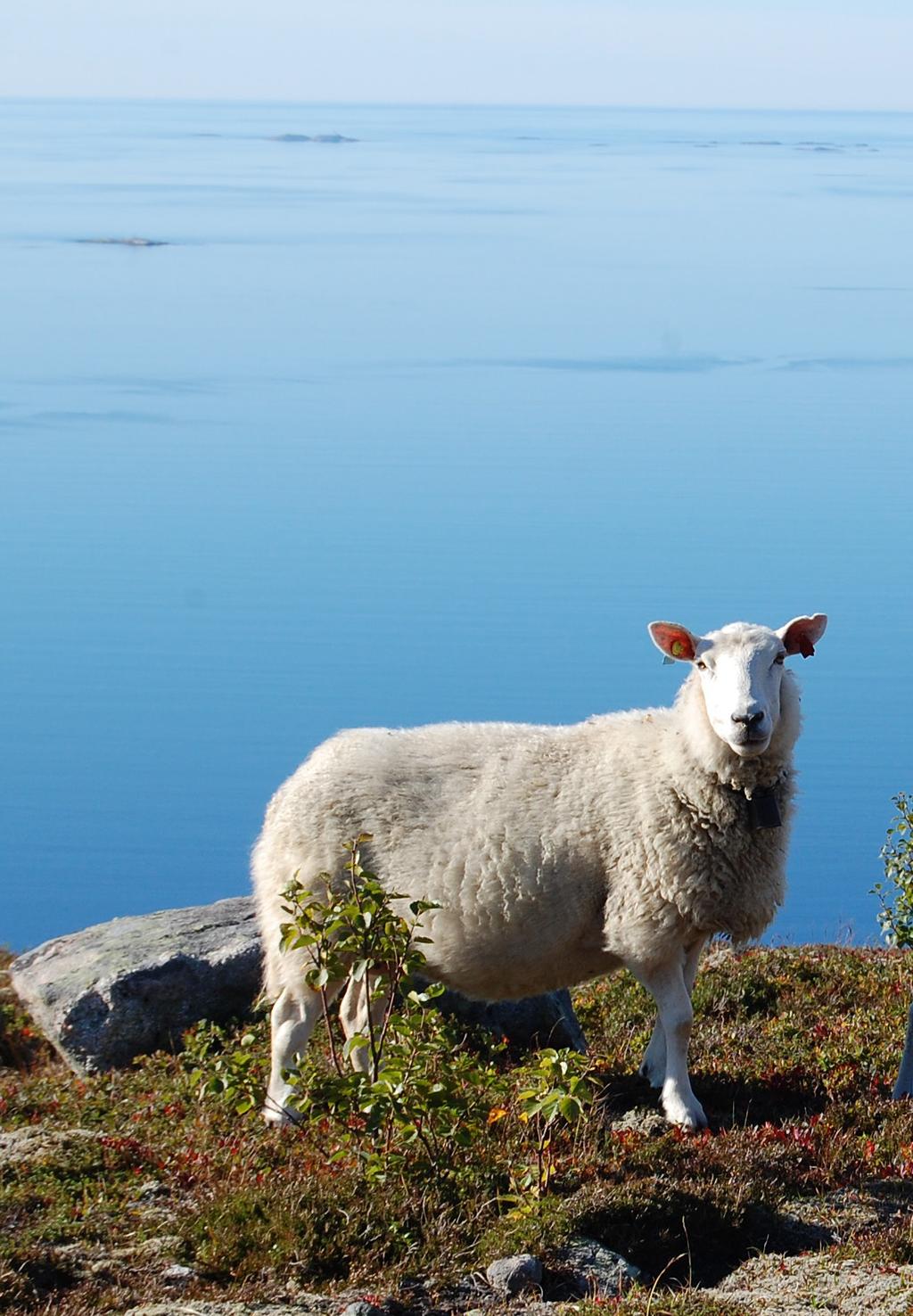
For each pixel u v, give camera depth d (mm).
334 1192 7766
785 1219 8117
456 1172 8102
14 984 12352
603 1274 7430
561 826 9641
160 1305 6812
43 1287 7008
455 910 9703
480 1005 11070
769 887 9703
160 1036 11352
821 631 9859
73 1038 11172
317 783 10102
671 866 9398
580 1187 8227
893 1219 8094
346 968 8930
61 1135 8711
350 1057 9914
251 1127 9055
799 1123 9188
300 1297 7020
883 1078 9945
